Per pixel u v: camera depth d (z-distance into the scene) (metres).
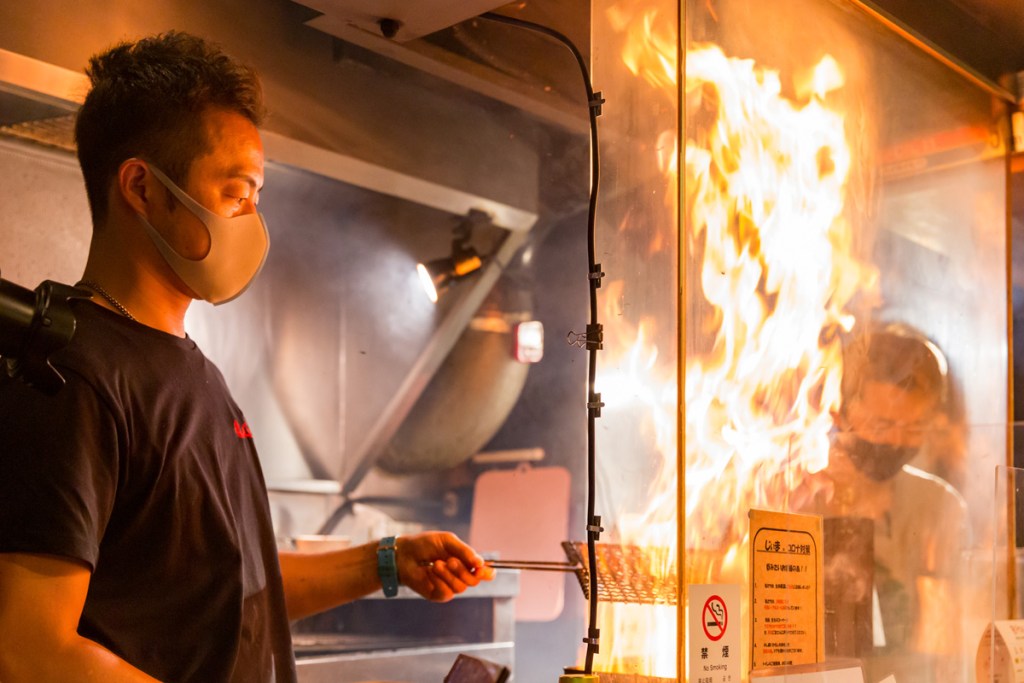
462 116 2.50
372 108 2.28
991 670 1.15
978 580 1.29
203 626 1.10
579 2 1.56
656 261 1.03
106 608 1.04
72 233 2.29
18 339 0.74
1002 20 1.37
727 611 1.00
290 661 1.27
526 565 1.40
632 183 1.07
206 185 1.13
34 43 1.72
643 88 1.07
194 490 1.11
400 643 2.49
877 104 1.36
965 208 1.52
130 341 1.10
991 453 1.33
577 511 3.30
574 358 3.31
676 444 0.99
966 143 1.53
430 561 1.46
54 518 0.94
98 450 1.01
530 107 2.13
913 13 1.35
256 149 1.18
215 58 1.16
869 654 1.17
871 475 1.23
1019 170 1.63
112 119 1.14
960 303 1.49
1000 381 1.56
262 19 2.03
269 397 2.98
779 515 1.08
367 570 1.47
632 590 1.02
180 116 1.13
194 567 1.10
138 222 1.14
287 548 2.51
